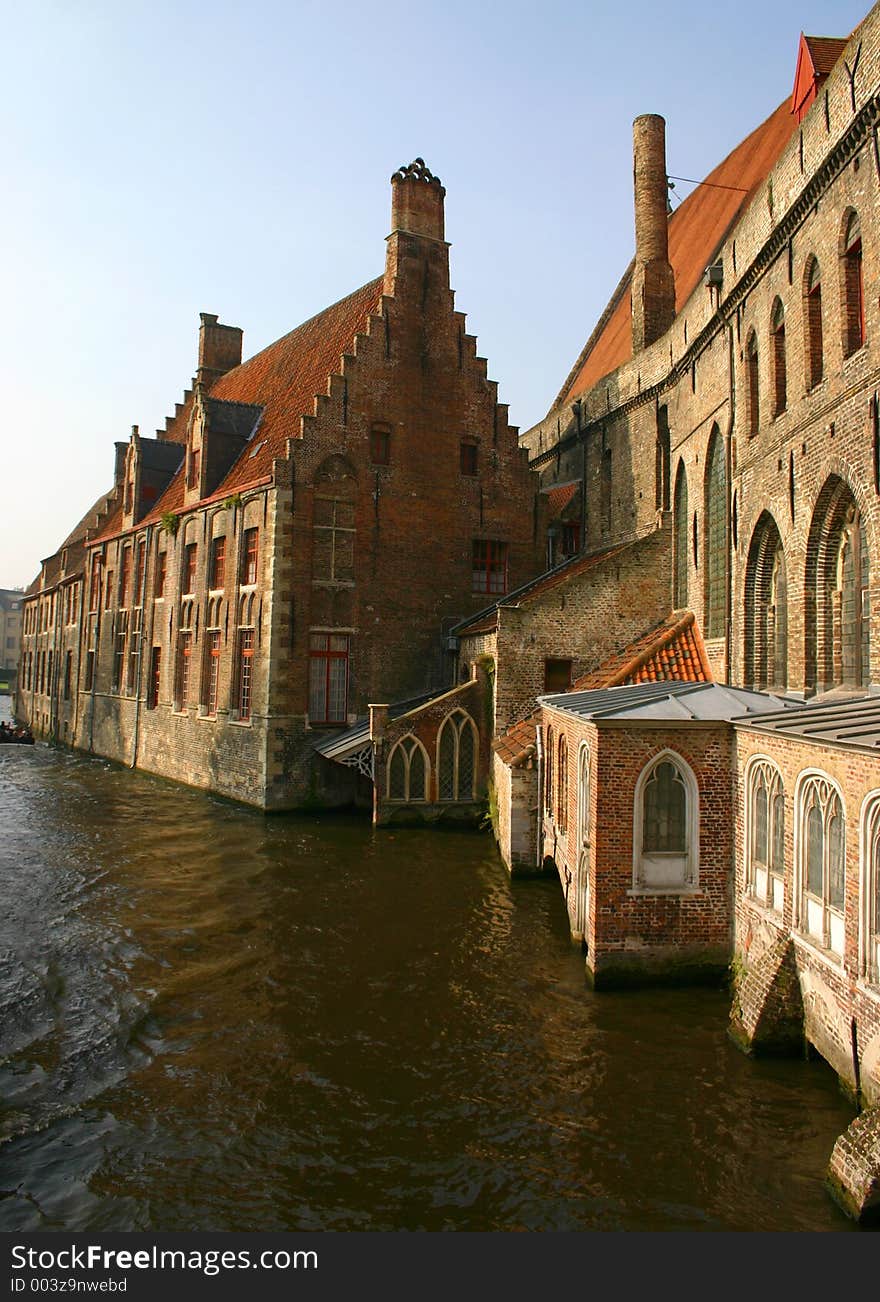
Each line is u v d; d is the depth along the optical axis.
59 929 15.59
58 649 52.47
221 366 45.97
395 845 22.33
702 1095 9.18
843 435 12.62
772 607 17.11
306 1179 8.08
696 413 21.59
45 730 54.84
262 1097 9.61
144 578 38.12
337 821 25.67
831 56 16.72
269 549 27.12
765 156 26.61
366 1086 9.77
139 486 39.75
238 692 29.05
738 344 18.11
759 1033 9.92
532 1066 10.03
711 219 29.69
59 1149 8.67
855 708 10.47
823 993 9.18
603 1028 10.91
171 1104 9.51
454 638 28.64
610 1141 8.44
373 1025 11.38
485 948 14.23
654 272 27.73
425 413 29.44
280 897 17.48
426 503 29.36
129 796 30.77
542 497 31.45
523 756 18.98
